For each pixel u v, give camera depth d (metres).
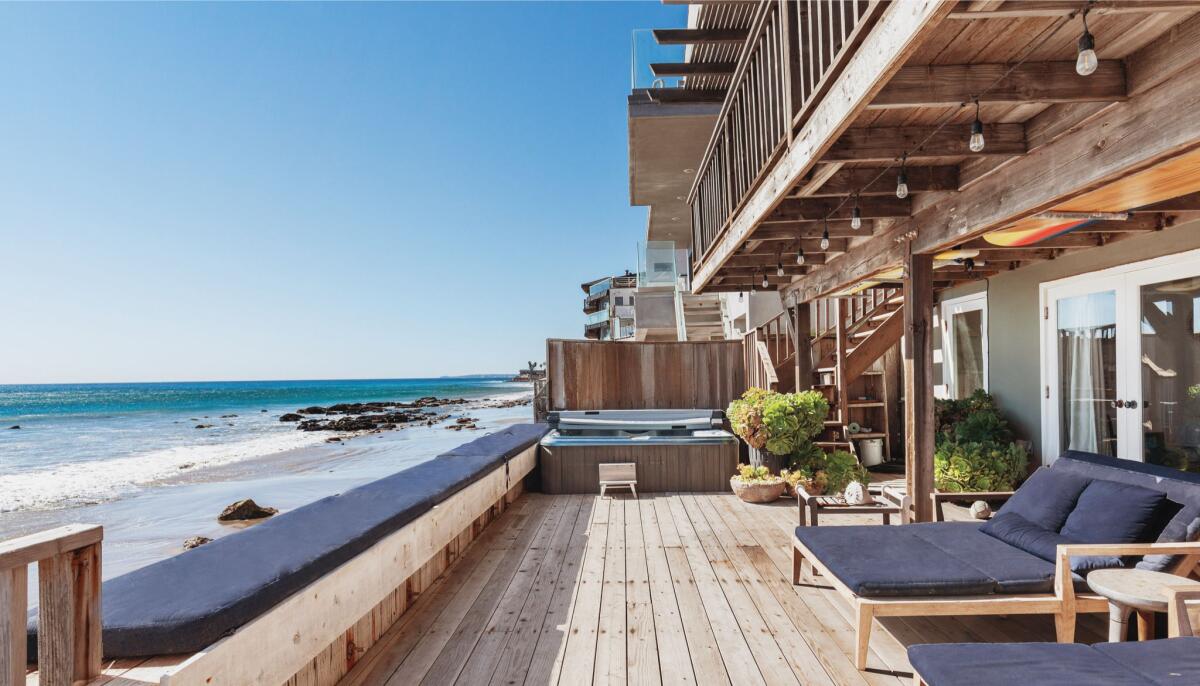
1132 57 2.21
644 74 8.41
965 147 2.92
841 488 5.98
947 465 5.72
